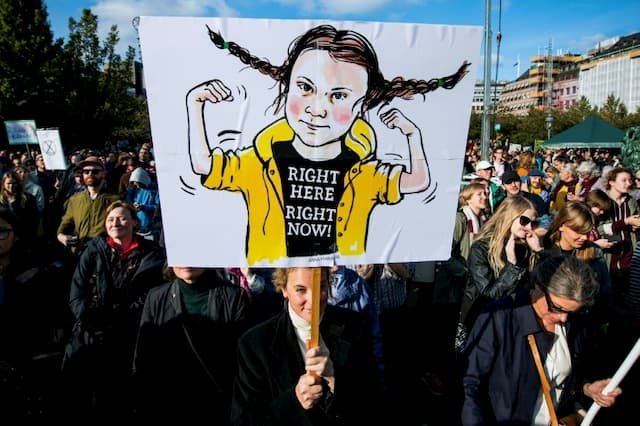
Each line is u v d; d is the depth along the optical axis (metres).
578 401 2.54
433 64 1.82
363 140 1.81
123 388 3.40
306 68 1.74
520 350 2.37
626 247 4.91
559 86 124.38
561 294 2.21
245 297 2.92
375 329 3.02
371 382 2.24
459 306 4.31
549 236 3.89
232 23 1.68
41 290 3.49
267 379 2.11
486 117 13.63
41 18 26.36
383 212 1.87
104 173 5.45
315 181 1.81
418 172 1.87
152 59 1.66
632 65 98.94
